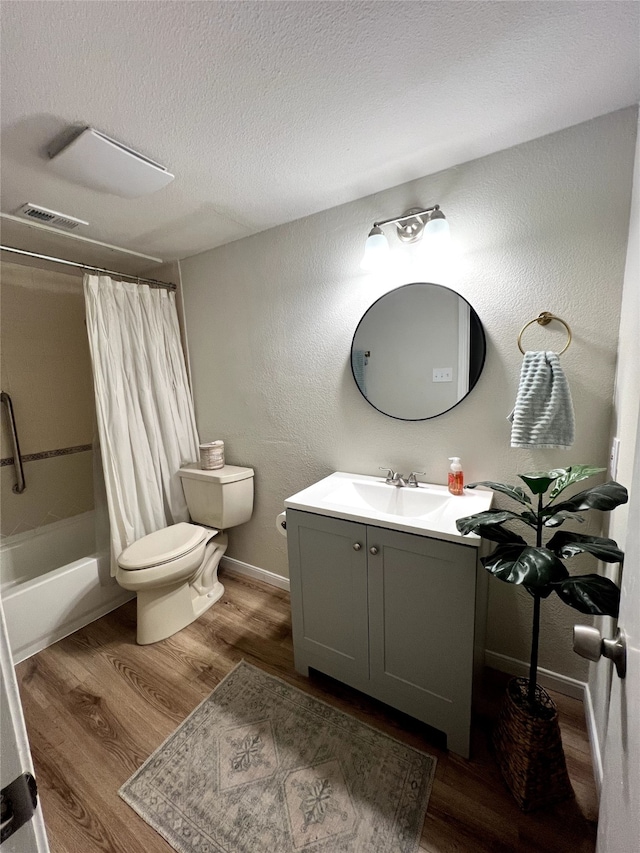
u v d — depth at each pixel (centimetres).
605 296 121
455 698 119
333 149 128
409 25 83
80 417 262
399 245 156
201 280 224
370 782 114
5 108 101
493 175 134
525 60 93
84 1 74
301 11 79
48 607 181
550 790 105
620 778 53
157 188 144
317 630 150
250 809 108
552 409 117
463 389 150
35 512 238
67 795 114
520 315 136
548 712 106
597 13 80
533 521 104
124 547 203
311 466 200
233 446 231
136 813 109
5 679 38
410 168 141
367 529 129
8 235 188
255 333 207
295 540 149
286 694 148
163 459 225
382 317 165
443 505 142
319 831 102
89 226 180
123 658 171
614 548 91
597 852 65
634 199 108
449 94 104
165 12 77
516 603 149
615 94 106
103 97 99
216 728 134
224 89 99
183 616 190
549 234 127
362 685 140
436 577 117
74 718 140
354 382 178
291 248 186
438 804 108
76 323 258
